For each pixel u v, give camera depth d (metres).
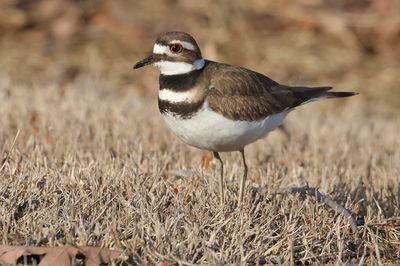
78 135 13.84
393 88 20.86
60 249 8.92
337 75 21.34
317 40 22.81
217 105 10.18
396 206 11.44
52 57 21.30
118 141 13.73
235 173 12.06
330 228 10.29
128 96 18.61
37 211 9.69
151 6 23.86
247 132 10.45
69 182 10.72
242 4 24.03
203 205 10.23
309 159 13.88
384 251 10.20
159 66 10.48
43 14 22.98
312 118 17.86
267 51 22.19
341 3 24.02
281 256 9.55
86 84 19.55
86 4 23.30
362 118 18.89
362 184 12.55
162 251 9.23
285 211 10.56
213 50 21.81
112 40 22.33
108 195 10.19
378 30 22.95
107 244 9.25
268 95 10.77
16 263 8.84
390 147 15.58
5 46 21.72
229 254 9.35
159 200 10.27
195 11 23.72
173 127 10.46
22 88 17.80
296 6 23.97
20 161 11.95
